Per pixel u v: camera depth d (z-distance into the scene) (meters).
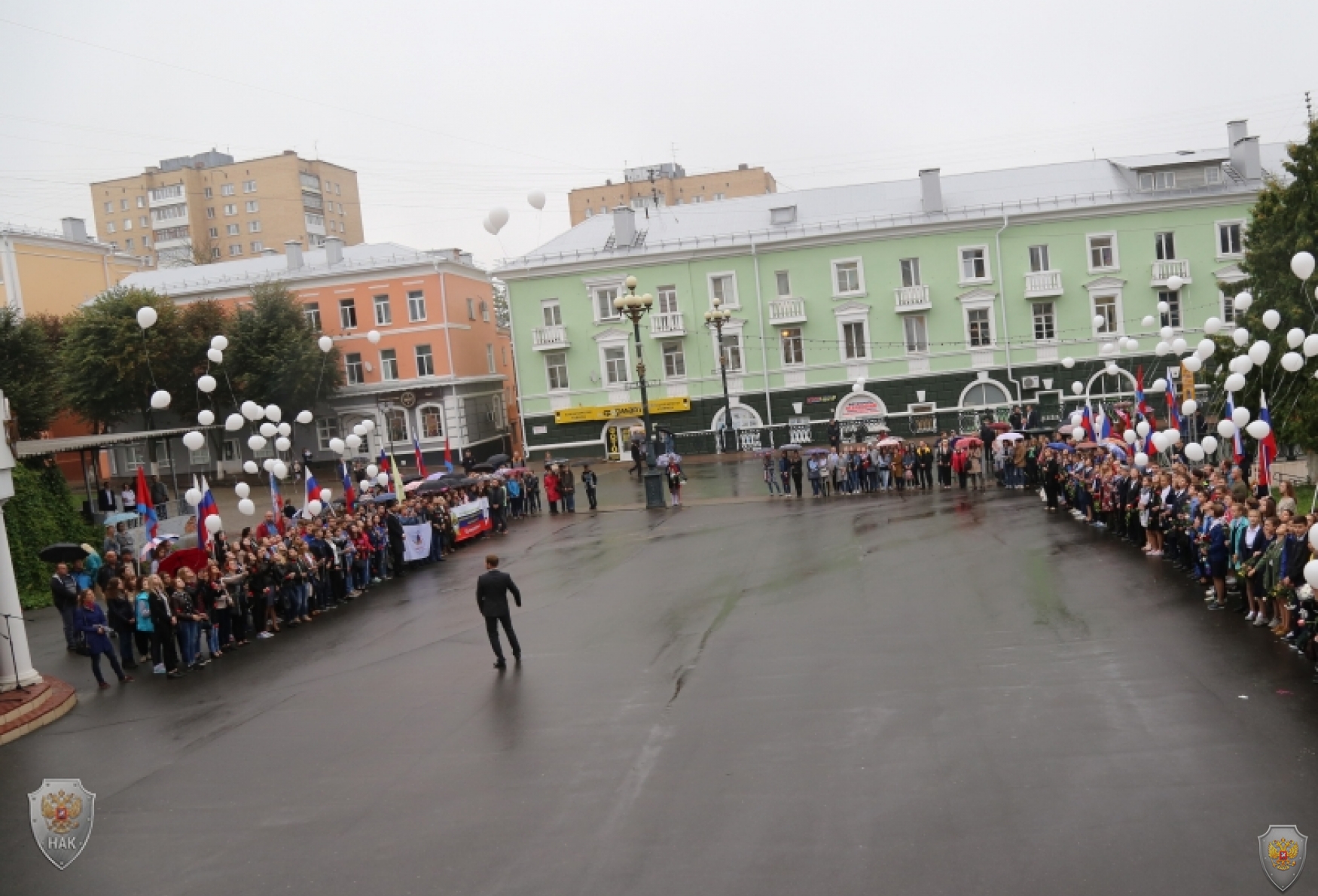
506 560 26.02
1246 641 13.27
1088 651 13.42
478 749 11.55
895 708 11.65
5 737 13.58
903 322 51.88
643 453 48.44
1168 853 7.82
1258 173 49.88
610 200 106.75
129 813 10.55
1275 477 28.00
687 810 9.28
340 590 22.28
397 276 55.72
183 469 55.78
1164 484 19.11
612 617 17.91
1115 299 50.41
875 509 29.38
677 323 52.94
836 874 7.88
